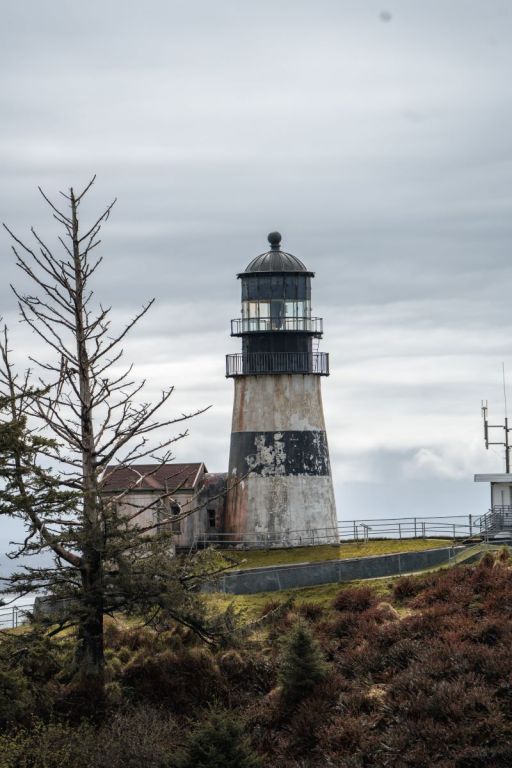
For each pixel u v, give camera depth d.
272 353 144.25
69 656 90.88
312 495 142.38
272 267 145.50
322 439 145.25
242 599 113.00
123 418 90.25
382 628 96.31
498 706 81.50
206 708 88.94
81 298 90.19
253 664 93.00
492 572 105.00
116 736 78.94
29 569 88.94
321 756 81.31
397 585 107.44
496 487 136.88
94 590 88.38
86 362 90.12
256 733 85.38
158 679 91.12
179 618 91.12
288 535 140.12
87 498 87.25
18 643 87.00
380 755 79.62
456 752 77.88
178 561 92.00
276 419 143.50
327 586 113.94
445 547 123.50
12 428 81.44
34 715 81.50
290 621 102.12
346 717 84.31
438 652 89.31
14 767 75.25
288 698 88.31
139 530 90.44
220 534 141.12
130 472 141.12
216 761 74.75
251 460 142.88
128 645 97.25
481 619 96.06
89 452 89.75
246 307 145.75
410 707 83.12
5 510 82.69
